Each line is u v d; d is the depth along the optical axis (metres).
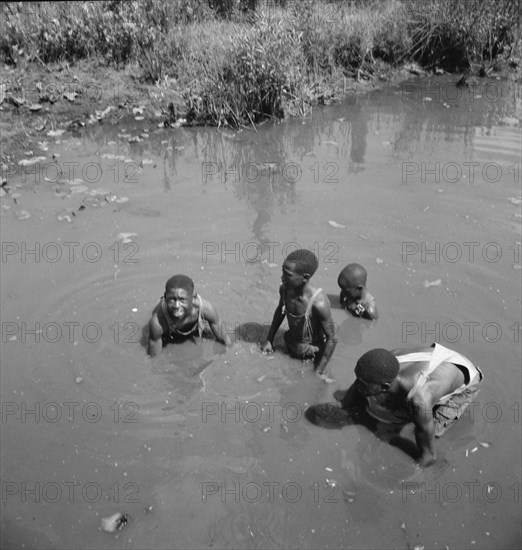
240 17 7.39
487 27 7.14
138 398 3.00
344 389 3.09
